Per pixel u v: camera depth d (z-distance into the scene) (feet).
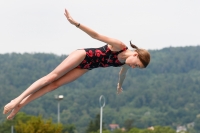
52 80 57.62
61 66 57.57
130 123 526.98
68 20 56.03
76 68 58.54
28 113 608.60
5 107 56.49
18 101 56.70
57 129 221.87
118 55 57.67
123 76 61.67
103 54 57.88
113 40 56.85
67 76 58.54
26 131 216.95
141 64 56.85
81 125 626.23
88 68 58.54
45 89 58.34
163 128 485.56
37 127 218.38
